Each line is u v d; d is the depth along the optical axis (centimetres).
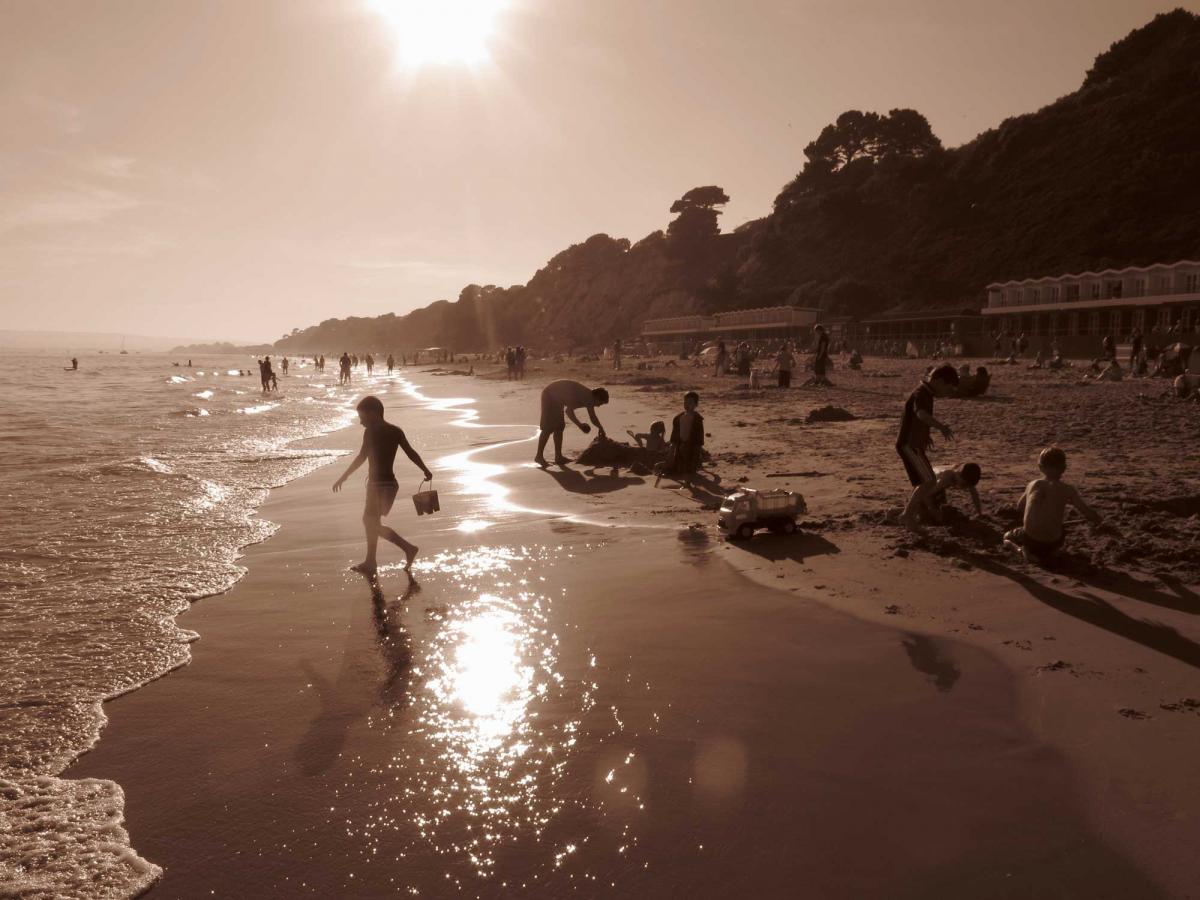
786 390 2762
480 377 6284
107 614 568
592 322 19538
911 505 722
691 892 257
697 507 909
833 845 280
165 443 1830
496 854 281
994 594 554
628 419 2036
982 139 10931
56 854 290
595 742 362
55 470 1326
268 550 767
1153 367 3300
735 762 340
